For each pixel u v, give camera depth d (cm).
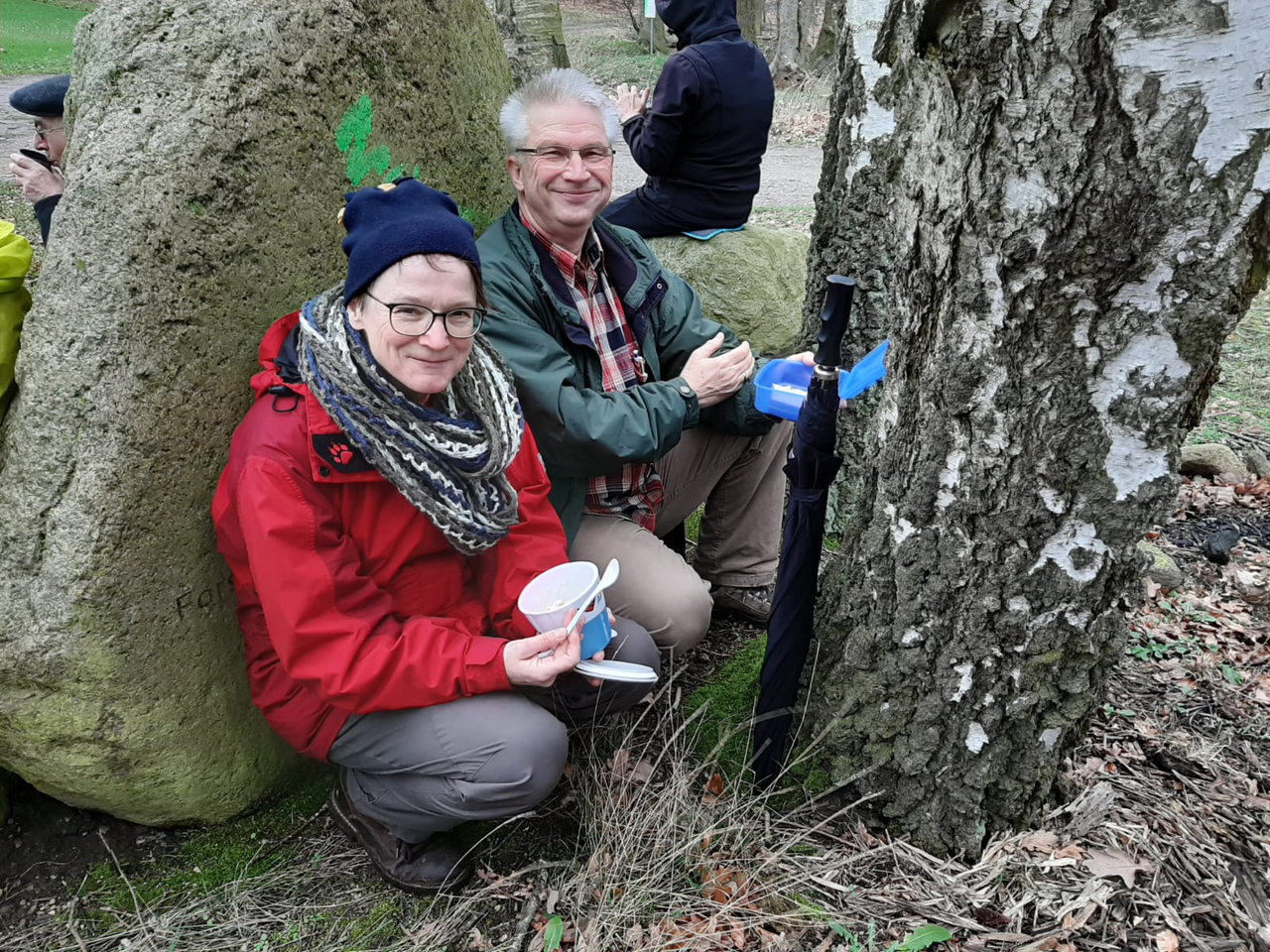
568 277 249
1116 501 183
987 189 168
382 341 173
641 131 402
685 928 193
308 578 178
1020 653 197
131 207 184
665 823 212
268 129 207
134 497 190
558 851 219
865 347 312
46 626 186
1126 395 175
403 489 181
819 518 212
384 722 195
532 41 700
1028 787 209
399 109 252
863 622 214
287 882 214
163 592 200
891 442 202
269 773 233
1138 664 299
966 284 177
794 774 231
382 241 168
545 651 187
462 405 197
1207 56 149
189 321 195
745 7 1691
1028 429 182
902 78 182
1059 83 157
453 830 224
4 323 198
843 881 207
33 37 2125
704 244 434
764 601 303
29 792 229
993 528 190
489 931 199
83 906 206
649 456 242
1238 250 161
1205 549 387
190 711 210
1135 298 169
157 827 225
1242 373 590
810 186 1085
